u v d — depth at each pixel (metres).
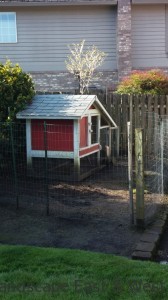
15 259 4.46
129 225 5.75
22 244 5.19
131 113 10.49
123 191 7.46
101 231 5.59
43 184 7.88
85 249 5.02
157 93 11.49
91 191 7.48
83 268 4.23
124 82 12.12
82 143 8.34
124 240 5.28
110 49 16.36
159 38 16.36
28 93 8.70
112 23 16.23
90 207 6.57
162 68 16.42
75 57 15.78
